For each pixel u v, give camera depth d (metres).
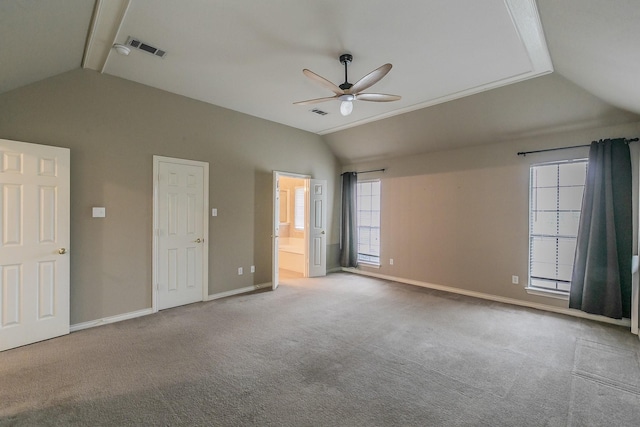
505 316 3.79
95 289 3.41
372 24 2.48
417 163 5.46
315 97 4.16
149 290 3.82
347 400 2.10
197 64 3.21
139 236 3.73
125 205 3.62
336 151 6.38
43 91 3.06
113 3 2.25
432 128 4.79
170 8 2.29
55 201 3.03
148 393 2.16
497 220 4.50
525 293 4.23
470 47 2.80
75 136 3.26
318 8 2.28
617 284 3.39
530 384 2.30
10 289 2.79
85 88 3.32
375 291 4.96
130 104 3.65
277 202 5.20
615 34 2.00
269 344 2.96
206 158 4.39
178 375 2.40
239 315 3.78
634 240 3.38
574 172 3.95
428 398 2.13
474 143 4.70
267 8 2.29
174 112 4.04
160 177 3.92
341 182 6.66
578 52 2.55
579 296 3.67
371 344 2.98
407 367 2.55
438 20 2.41
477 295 4.69
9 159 2.78
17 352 2.74
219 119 4.53
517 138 4.30
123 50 2.83
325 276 6.07
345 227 6.46
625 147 3.42
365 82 2.68
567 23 2.17
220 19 2.43
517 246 4.31
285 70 3.34
